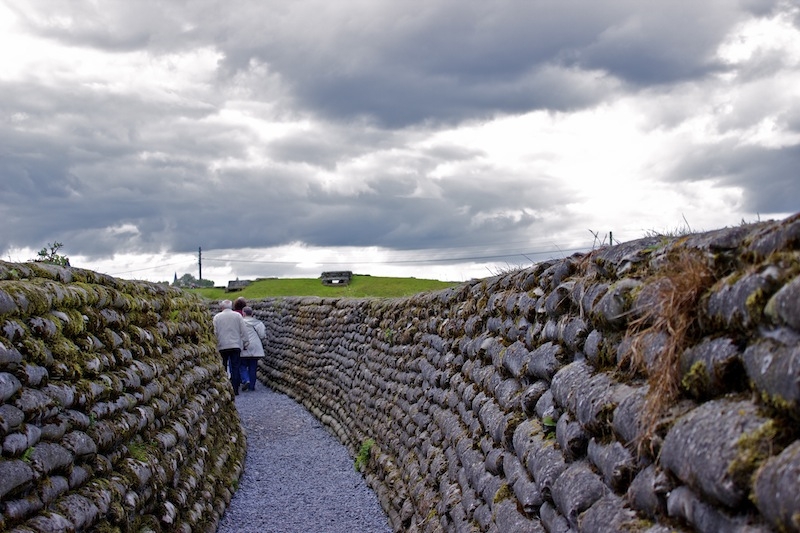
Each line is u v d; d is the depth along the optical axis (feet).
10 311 12.94
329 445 42.09
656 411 9.33
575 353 13.55
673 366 9.19
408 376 30.71
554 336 14.64
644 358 10.05
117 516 15.28
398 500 26.89
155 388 21.98
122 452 17.67
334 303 53.01
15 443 11.91
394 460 30.60
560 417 13.19
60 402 14.01
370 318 41.06
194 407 27.73
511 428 15.83
